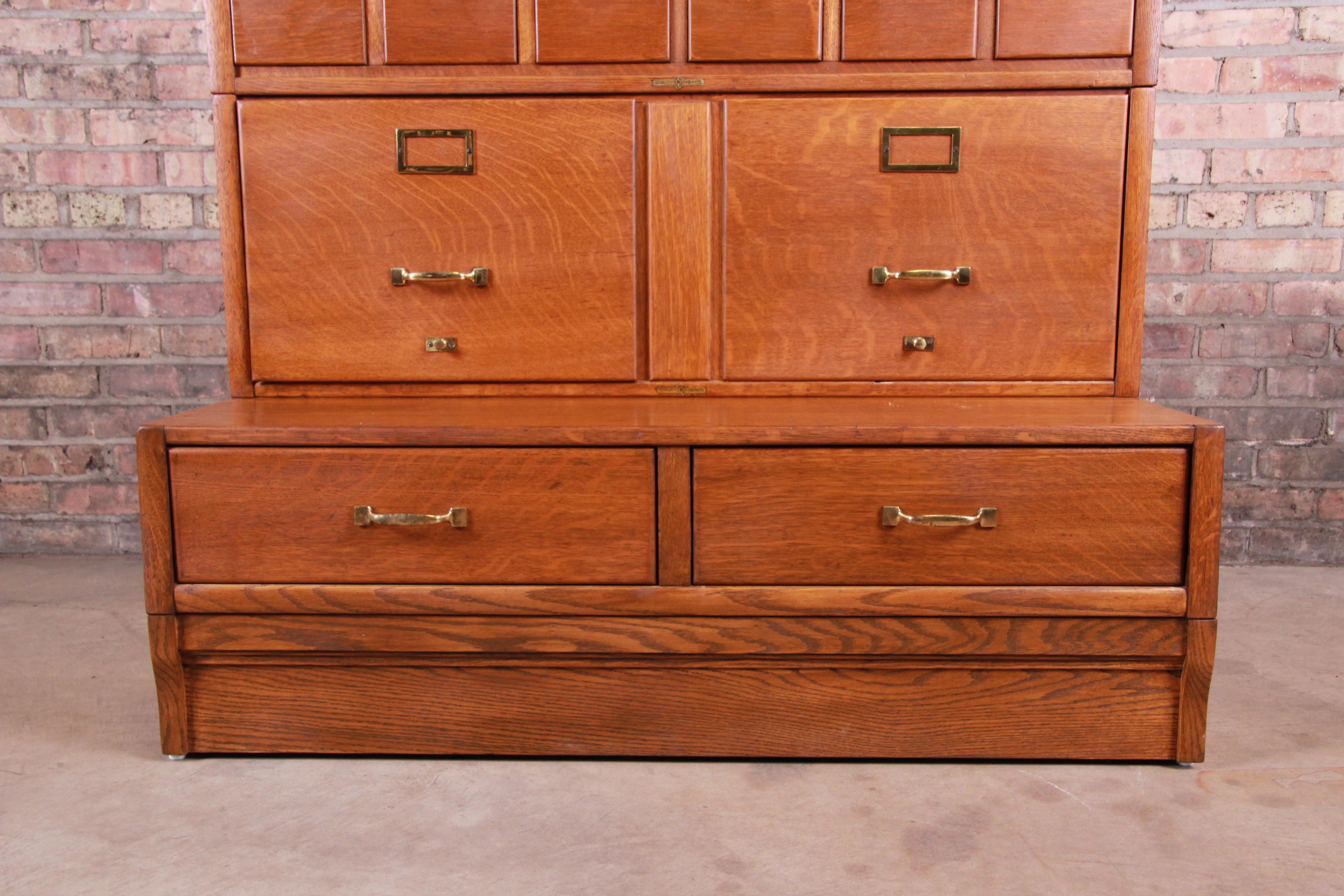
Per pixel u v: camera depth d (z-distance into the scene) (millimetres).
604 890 891
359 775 1104
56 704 1299
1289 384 1910
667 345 1323
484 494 1086
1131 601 1074
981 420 1103
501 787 1078
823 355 1318
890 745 1125
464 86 1281
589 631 1100
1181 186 1889
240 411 1217
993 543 1078
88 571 1915
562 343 1327
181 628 1111
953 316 1307
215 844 964
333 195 1304
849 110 1272
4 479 2012
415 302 1322
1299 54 1833
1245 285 1899
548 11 1274
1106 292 1296
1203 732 1101
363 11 1279
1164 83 1866
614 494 1083
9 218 1945
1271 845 961
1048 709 1113
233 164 1305
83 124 1932
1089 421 1094
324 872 918
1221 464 1050
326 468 1086
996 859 940
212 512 1095
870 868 926
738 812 1025
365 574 1101
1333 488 1923
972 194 1282
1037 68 1268
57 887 892
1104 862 934
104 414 2006
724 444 1071
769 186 1289
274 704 1136
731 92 1279
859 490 1075
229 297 1330
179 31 1914
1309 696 1313
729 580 1093
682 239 1303
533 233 1307
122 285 1973
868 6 1262
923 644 1094
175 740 1137
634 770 1117
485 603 1097
